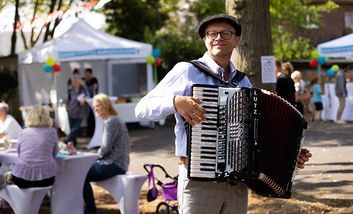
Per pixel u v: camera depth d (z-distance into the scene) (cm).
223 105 372
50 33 2255
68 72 1952
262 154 381
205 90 371
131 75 2025
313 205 745
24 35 2498
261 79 798
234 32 401
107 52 1641
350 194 807
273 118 383
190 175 373
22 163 736
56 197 778
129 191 771
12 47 2244
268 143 383
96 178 785
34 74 1911
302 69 2808
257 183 403
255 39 795
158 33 2547
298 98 1595
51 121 762
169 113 380
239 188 405
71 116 1537
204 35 408
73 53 1616
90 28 1695
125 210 775
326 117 1922
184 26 2583
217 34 397
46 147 743
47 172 742
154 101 388
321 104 1920
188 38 2473
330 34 3409
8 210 844
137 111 397
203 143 371
